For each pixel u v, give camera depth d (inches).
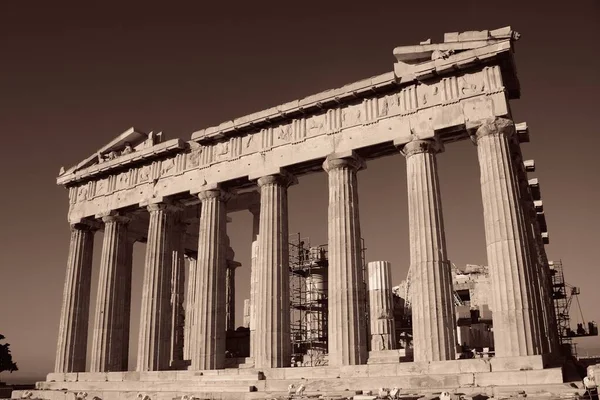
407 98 1104.8
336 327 1055.0
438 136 1072.2
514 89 1091.3
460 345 1450.5
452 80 1066.7
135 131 1504.7
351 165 1152.8
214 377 1120.2
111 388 1270.9
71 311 1510.8
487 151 991.0
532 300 898.1
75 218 1581.0
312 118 1213.7
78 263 1560.0
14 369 2311.8
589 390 676.1
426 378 871.7
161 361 1311.5
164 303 1350.9
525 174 1182.9
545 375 797.9
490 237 952.9
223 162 1317.7
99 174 1558.8
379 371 954.7
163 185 1411.2
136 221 1755.7
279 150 1234.6
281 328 1139.3
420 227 1016.9
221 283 1267.2
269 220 1205.1
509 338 887.1
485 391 786.8
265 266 1176.2
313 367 1031.6
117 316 1451.8
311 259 1608.0
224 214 1328.7
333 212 1122.7
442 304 969.5
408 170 1067.3
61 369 1457.9
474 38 1039.0
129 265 1727.4
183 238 1678.2
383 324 1422.2
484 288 1897.1
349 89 1150.3
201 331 1216.8
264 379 1062.4
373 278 1471.5
